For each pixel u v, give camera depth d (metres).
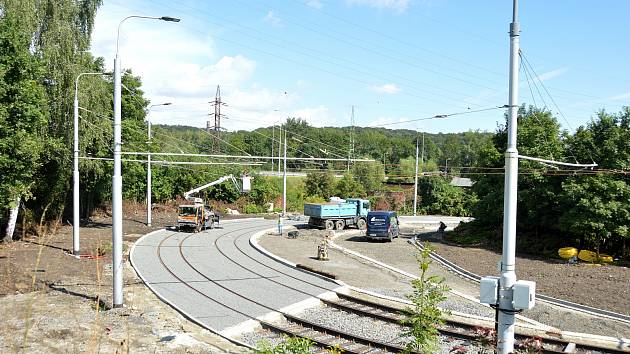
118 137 18.80
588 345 15.95
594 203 33.16
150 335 15.93
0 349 9.75
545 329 17.92
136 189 62.03
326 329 17.20
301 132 127.00
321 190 78.94
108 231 41.47
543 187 36.81
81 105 34.62
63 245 32.09
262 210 70.31
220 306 20.09
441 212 75.56
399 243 42.06
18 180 28.72
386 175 98.31
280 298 21.52
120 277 19.02
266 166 110.06
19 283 19.27
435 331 8.51
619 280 27.20
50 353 13.26
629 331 18.08
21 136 27.48
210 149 88.69
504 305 9.19
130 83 55.81
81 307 18.33
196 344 15.42
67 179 38.03
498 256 35.28
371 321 18.64
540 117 39.38
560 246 36.88
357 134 138.25
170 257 30.91
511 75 9.92
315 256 33.41
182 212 44.91
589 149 35.81
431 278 8.79
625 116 36.03
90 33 35.62
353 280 25.80
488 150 42.50
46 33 33.00
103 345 14.46
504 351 9.06
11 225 31.05
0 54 27.81
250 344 15.98
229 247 36.12
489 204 42.28
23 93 28.12
